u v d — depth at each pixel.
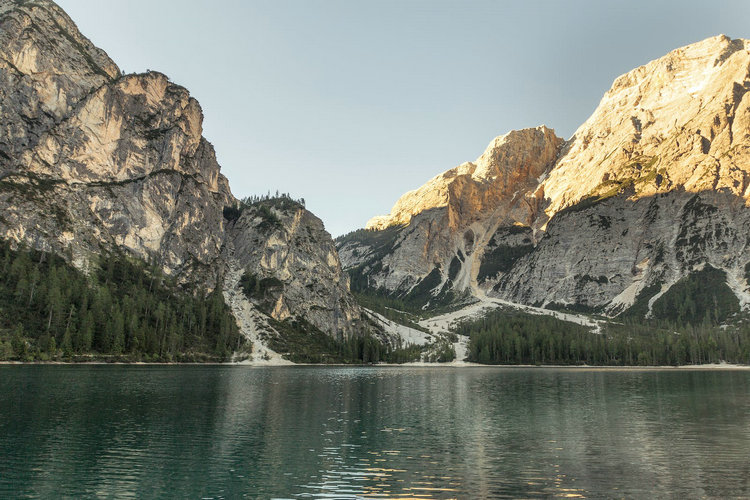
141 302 196.62
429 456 45.59
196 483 36.16
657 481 37.59
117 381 106.12
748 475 39.41
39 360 145.25
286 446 48.88
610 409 79.56
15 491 33.56
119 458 42.72
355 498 33.28
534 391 110.31
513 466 42.09
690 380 146.50
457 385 126.44
